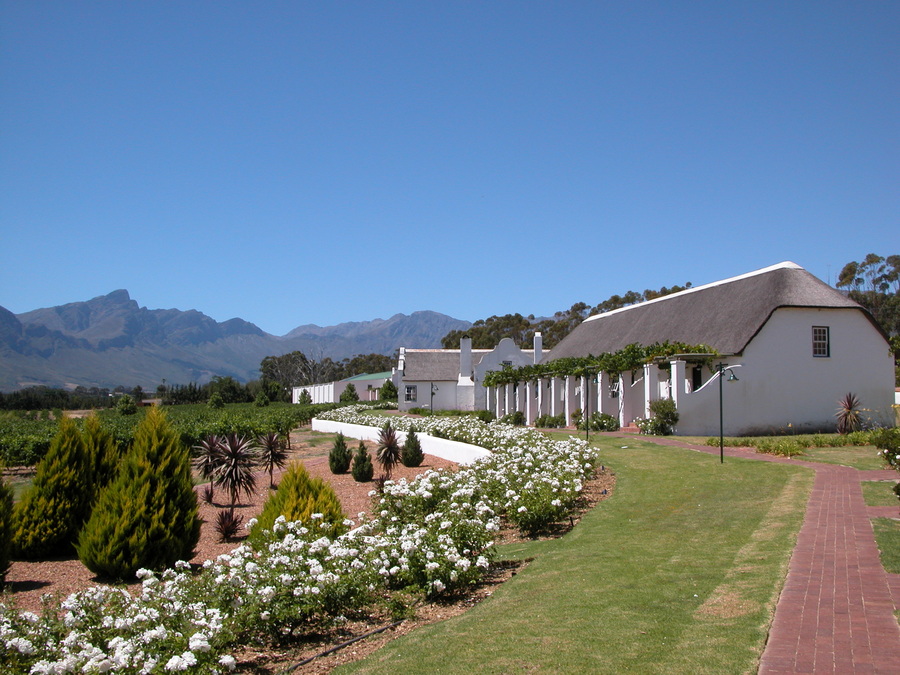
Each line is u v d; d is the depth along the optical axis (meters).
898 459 11.80
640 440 25.98
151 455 12.23
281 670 6.92
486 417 45.97
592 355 37.00
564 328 111.81
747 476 16.48
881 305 82.88
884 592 7.43
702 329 31.83
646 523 12.69
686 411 28.39
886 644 5.98
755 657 5.89
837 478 15.32
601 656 6.21
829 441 22.38
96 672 5.58
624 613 7.40
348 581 8.12
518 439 21.53
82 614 6.98
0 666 5.73
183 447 12.77
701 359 28.95
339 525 11.88
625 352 31.86
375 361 155.12
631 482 17.20
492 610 8.14
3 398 89.50
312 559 8.38
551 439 23.38
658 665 5.89
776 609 7.07
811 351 29.58
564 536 12.43
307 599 7.62
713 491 15.05
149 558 11.85
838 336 29.95
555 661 6.20
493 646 6.80
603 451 23.19
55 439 14.34
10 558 13.24
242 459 19.73
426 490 12.70
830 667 5.58
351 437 40.66
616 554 10.41
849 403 27.94
